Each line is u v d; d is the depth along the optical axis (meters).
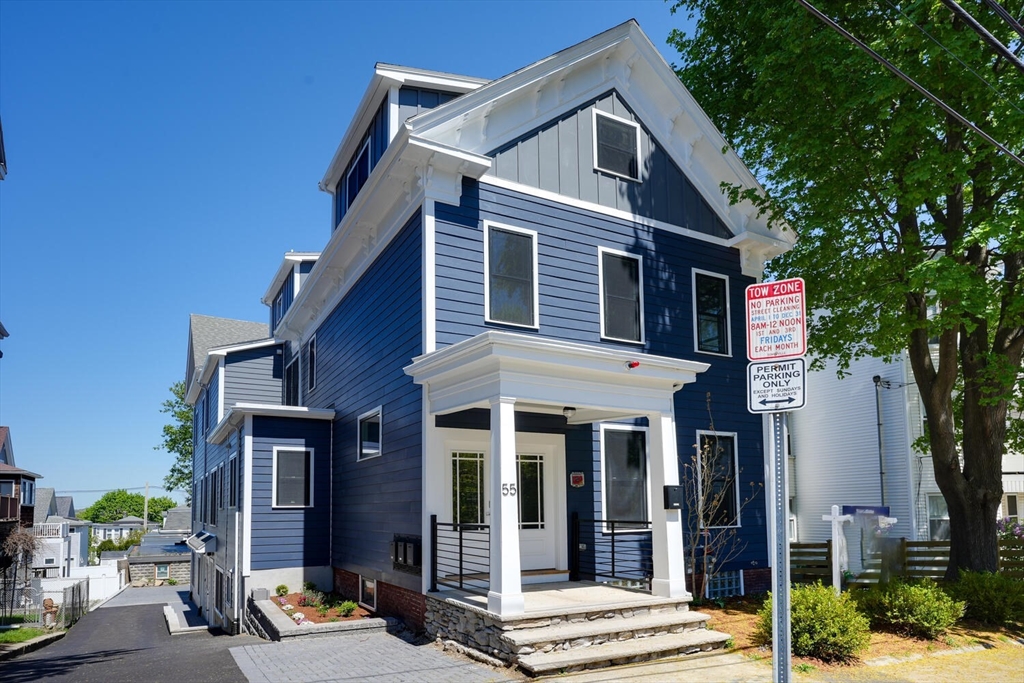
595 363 10.55
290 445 16.86
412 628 11.73
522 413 12.94
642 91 15.22
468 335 12.03
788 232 16.34
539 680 8.41
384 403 13.51
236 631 16.27
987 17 11.77
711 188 16.02
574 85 14.15
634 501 13.98
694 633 10.20
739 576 14.95
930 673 9.30
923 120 12.10
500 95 12.70
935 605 11.01
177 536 60.28
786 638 4.32
